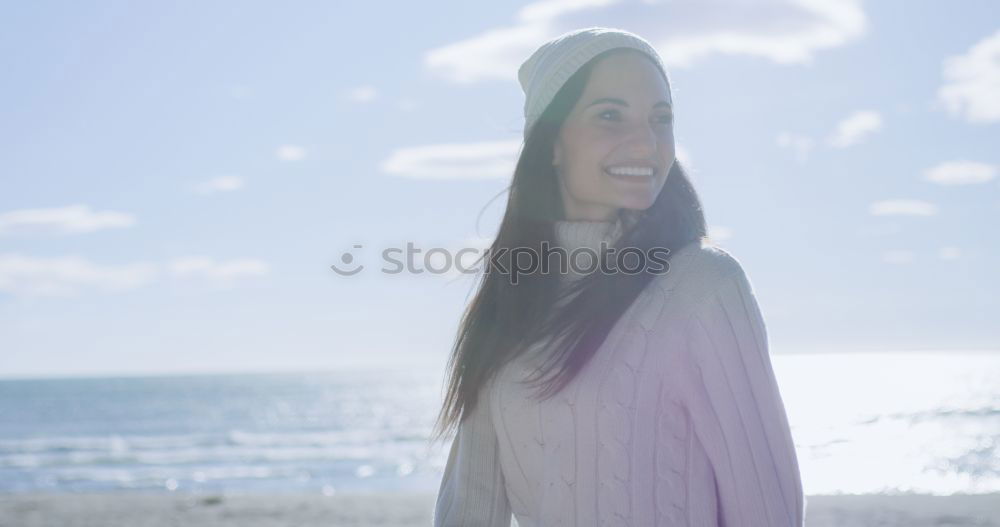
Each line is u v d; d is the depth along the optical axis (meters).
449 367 2.35
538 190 2.21
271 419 65.81
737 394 1.88
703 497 1.91
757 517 1.85
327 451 38.56
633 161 2.08
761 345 1.91
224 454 38.34
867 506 13.12
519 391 2.10
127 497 18.86
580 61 2.13
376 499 17.55
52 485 27.56
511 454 2.15
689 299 1.93
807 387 66.88
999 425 33.25
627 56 2.14
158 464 34.53
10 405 100.12
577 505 1.96
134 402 100.56
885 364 145.12
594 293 2.00
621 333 1.97
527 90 2.31
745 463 1.86
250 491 23.47
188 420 66.75
